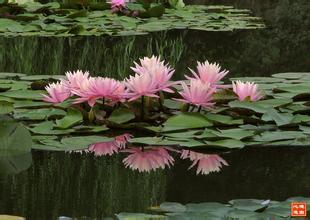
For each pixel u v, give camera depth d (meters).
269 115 4.50
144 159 3.81
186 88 4.54
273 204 2.91
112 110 4.61
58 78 5.91
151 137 4.21
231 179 3.40
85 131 4.31
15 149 3.92
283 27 10.73
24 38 9.63
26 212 2.90
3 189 3.25
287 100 4.83
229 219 2.70
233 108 4.59
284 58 8.18
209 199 3.07
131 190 3.23
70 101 4.86
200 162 3.73
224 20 11.70
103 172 3.54
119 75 6.96
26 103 4.95
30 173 3.53
